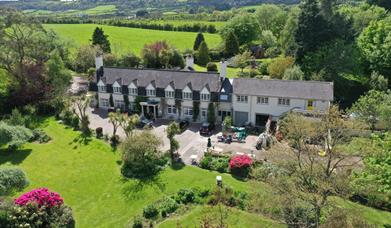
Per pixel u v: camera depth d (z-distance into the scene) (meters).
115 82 72.69
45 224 37.56
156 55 102.81
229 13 181.38
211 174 48.59
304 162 38.97
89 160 54.84
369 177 34.56
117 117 58.69
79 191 46.81
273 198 33.81
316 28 83.31
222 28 134.12
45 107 75.00
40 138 62.53
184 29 156.00
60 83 79.06
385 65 80.31
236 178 47.31
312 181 35.50
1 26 78.75
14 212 35.88
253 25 127.94
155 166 50.62
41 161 55.19
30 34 82.75
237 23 128.88
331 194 35.31
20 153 57.81
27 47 82.88
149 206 41.47
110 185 47.88
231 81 66.75
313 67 81.62
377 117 55.09
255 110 64.50
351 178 35.56
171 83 68.25
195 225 38.53
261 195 35.72
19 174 40.62
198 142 58.91
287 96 61.53
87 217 41.41
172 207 41.66
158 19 181.25
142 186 46.81
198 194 43.75
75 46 107.75
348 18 91.00
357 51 82.00
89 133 63.88
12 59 80.31
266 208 35.16
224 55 121.00
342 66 79.56
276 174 41.34
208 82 66.88
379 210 39.69
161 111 70.38
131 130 57.25
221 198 41.25
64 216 38.84
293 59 86.12
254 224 37.78
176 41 136.88
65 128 67.12
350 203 40.22
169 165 51.38
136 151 50.12
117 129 65.19
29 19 84.38
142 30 153.12
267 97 62.81
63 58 104.19
